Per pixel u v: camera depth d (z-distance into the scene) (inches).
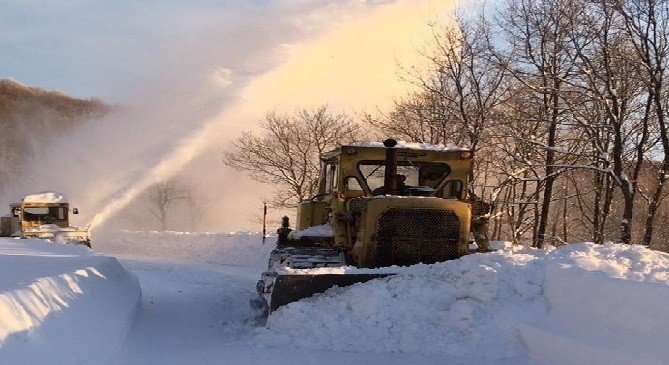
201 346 251.3
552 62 749.3
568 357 201.3
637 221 991.0
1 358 153.7
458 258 291.7
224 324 301.9
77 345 195.8
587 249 265.4
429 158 333.1
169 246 925.8
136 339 258.1
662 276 209.5
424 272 262.4
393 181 312.3
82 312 226.4
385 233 289.1
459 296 247.3
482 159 803.4
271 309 264.5
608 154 753.6
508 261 255.6
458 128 822.5
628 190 677.9
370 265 291.0
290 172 1103.0
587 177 916.6
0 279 225.1
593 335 199.3
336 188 336.2
